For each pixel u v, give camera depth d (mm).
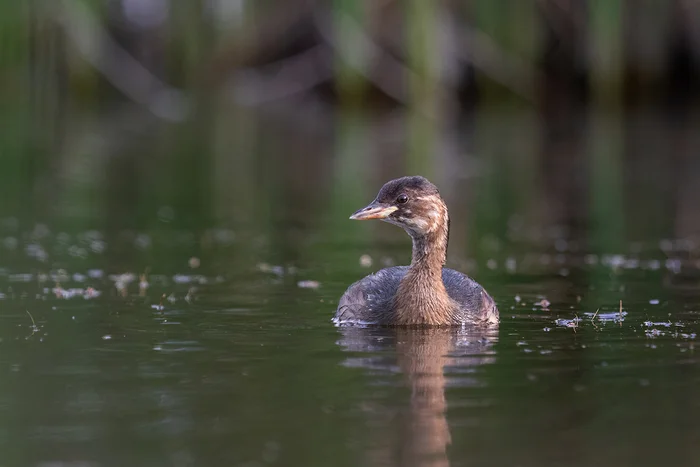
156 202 21781
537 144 30688
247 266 15211
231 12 36750
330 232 18484
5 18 34438
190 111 37531
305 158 28438
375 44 34938
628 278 14242
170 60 37062
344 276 14492
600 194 22516
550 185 23781
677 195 22125
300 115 37094
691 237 17609
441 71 34375
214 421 7871
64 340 10500
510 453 7199
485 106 36406
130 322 11375
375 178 24891
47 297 12766
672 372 9219
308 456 7133
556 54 36688
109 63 36406
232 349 10164
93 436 7543
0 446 7336
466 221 19625
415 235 11688
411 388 8750
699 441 7422
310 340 10633
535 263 15555
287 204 21625
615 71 35562
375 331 11172
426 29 33188
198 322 11438
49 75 35812
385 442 7410
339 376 9117
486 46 34781
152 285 13680
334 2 33969
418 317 11391
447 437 7516
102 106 36938
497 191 23047
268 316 11805
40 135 31750
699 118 35312
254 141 31703
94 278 14109
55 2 34781
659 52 36062
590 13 34969
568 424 7809
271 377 9102
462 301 11898
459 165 26938
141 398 8453
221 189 23641
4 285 13500
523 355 9930
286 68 37656
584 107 36625
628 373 9203
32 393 8586
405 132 33125
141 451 7230
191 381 8953
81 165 26875
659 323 11359
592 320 11602
